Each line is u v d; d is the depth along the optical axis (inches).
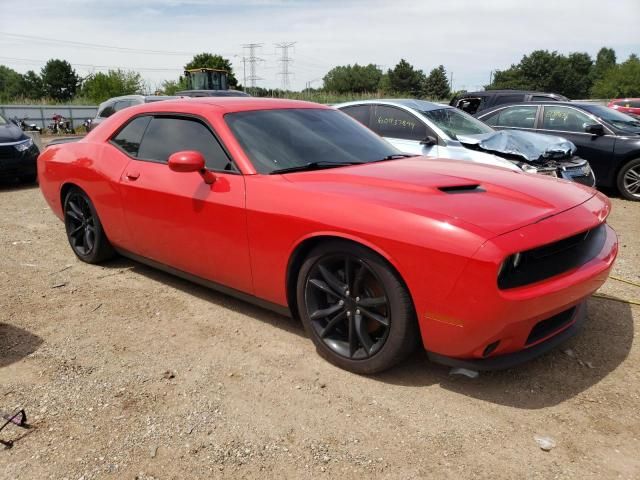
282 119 148.8
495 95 449.4
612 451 90.5
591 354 122.9
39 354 128.6
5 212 291.3
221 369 120.0
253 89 3070.9
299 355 125.5
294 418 101.6
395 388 110.7
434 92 4291.3
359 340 113.8
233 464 89.5
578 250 107.7
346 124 162.6
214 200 132.5
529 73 4094.5
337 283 115.0
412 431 97.0
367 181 119.0
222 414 103.3
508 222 98.0
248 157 132.3
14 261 199.9
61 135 1171.9
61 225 258.2
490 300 92.5
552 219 102.5
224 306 154.8
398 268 101.1
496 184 117.4
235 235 129.9
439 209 102.0
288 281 124.0
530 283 97.5
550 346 107.5
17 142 374.3
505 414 101.3
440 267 96.0
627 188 320.5
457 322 96.7
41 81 4254.4
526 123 359.9
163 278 178.9
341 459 90.2
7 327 143.8
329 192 115.0
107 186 166.9
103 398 109.4
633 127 330.6
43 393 111.9
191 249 143.9
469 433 96.0
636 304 150.9
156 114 160.2
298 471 87.5
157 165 152.7
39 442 96.1
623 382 111.2
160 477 87.0
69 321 146.9
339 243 111.0
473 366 101.4
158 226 151.4
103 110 540.1
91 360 125.3
